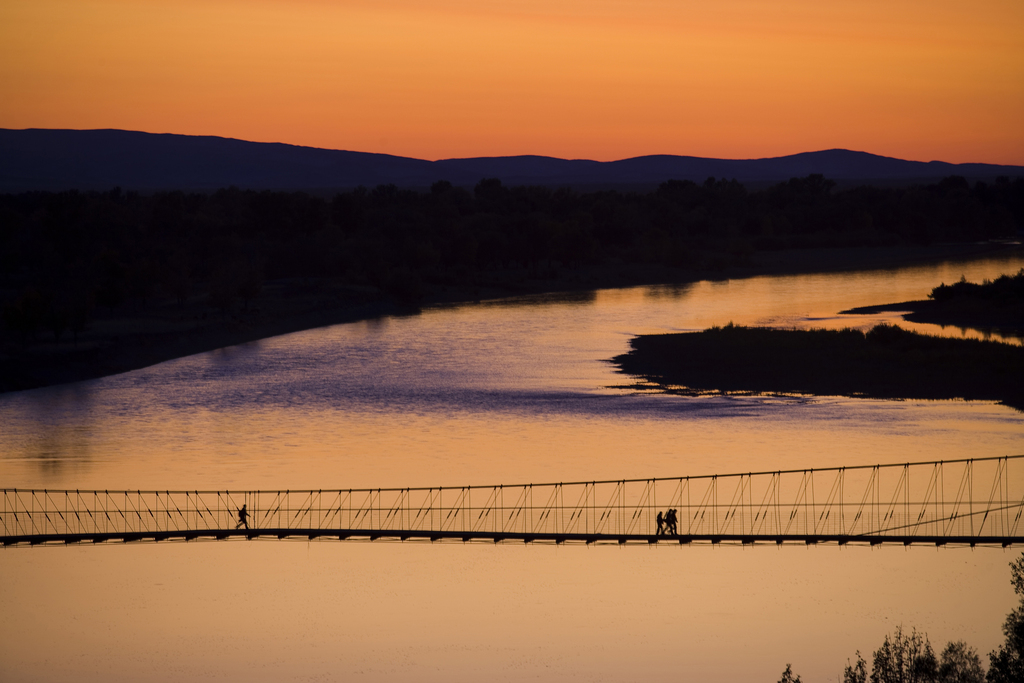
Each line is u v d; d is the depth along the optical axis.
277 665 177.25
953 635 184.12
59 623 195.38
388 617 198.00
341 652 180.88
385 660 179.50
